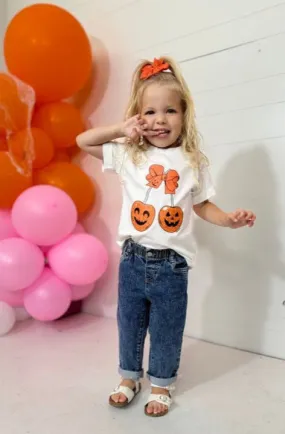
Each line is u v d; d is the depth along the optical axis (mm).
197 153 1305
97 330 1851
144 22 1818
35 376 1430
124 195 1302
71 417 1206
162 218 1218
